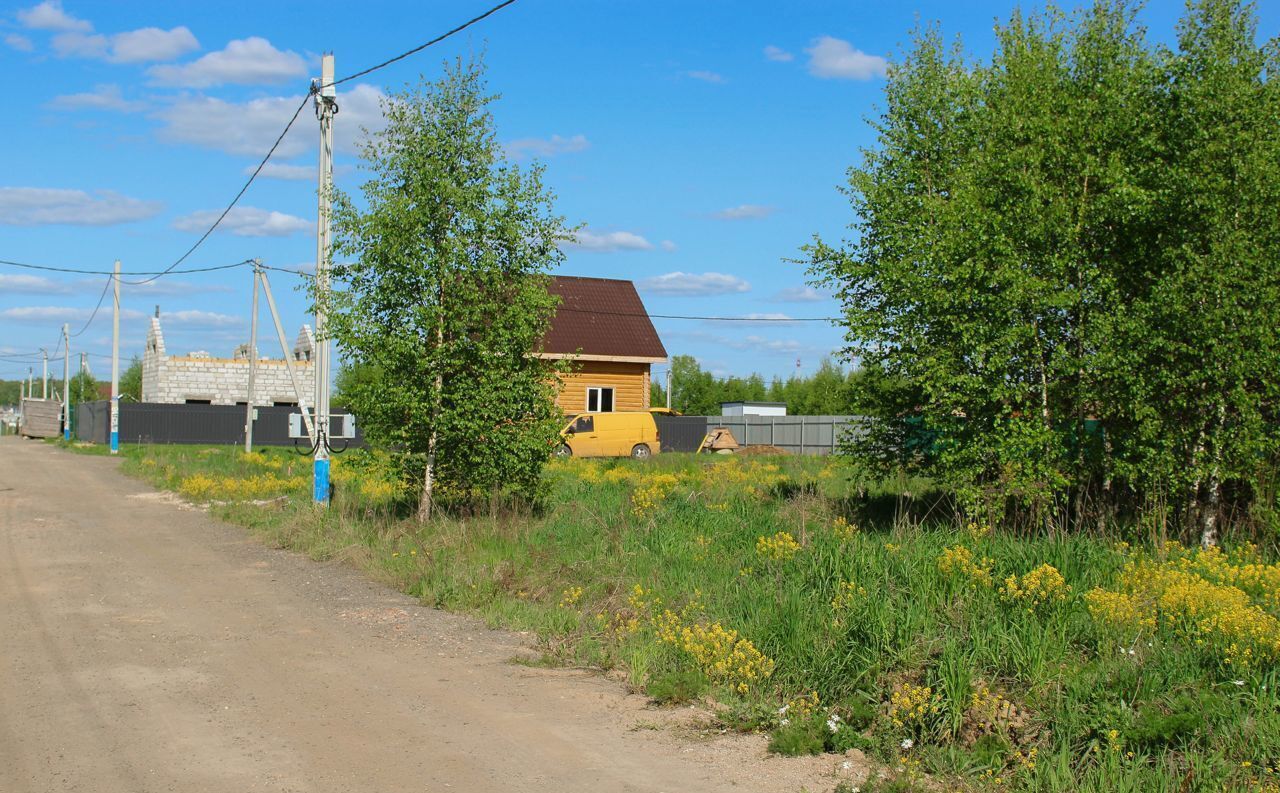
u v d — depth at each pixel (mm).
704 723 6191
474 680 7137
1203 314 10297
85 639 8172
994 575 8445
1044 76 12672
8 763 5289
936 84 14227
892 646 6793
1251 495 11367
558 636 8461
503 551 11844
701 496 16031
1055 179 11820
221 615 9227
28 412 65125
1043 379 11266
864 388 13500
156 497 20359
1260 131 11047
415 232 13461
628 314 39156
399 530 13500
